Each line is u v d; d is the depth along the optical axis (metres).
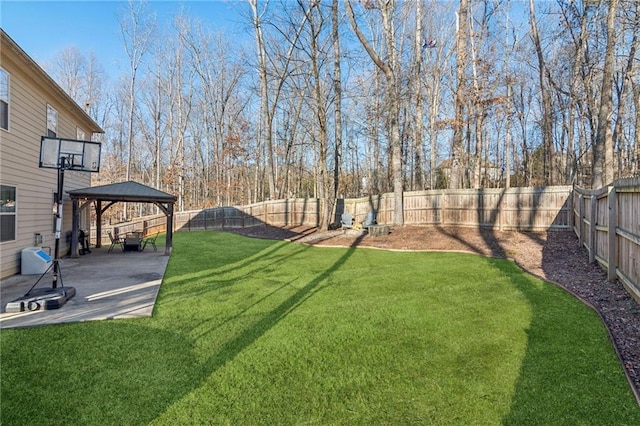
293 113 27.11
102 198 10.45
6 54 7.14
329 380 3.05
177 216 21.77
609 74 11.84
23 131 7.97
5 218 7.28
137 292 6.02
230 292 6.04
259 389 2.93
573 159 19.11
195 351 3.64
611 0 11.49
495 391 2.81
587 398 2.67
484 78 16.12
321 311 4.93
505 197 12.61
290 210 19.61
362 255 9.87
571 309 4.63
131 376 3.12
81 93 31.50
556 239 10.19
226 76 29.64
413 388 2.90
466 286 6.04
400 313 4.75
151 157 34.84
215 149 30.73
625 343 3.51
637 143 18.34
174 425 2.48
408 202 15.20
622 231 5.11
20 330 4.16
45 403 2.72
